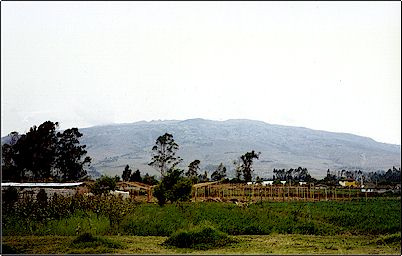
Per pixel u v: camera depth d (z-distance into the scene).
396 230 18.81
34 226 17.38
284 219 22.12
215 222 19.89
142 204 29.62
